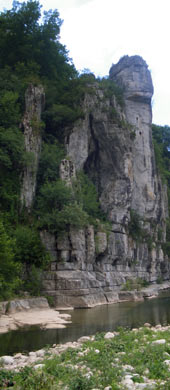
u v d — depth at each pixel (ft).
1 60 167.22
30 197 123.44
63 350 44.86
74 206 118.62
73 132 155.63
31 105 138.10
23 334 60.08
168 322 72.95
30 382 29.71
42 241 112.06
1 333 61.11
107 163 172.04
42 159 135.54
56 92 166.09
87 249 123.95
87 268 122.52
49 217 114.93
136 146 201.77
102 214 164.86
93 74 191.21
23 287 98.53
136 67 208.95
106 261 143.23
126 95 203.82
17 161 120.37
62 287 106.01
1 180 115.75
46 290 104.37
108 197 167.63
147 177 204.13
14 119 128.57
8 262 80.38
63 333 60.85
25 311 85.10
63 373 32.73
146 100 209.15
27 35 172.24
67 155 148.77
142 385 28.07
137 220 189.16
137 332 54.95
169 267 243.60
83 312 92.22
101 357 37.32
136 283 159.12
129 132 179.11
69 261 113.29
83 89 168.25
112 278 141.08
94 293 115.34
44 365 35.83
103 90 180.55
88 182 158.71
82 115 159.63
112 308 101.55
